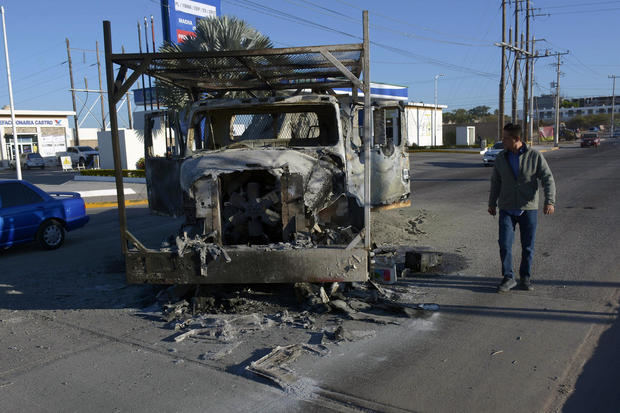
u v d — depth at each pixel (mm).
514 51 40969
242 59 6098
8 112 42844
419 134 53875
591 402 3318
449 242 8242
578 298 5352
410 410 3254
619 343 4207
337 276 4758
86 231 10789
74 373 3906
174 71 6457
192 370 3906
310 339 4426
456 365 3879
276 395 3488
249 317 4953
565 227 9141
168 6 23938
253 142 6656
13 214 8398
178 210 5832
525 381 3611
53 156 42156
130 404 3416
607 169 21984
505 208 5574
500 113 38531
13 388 3684
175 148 6316
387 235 8734
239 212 5316
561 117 147250
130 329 4820
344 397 3430
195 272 4801
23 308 5559
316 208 5375
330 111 6617
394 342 4332
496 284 5934
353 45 4980
